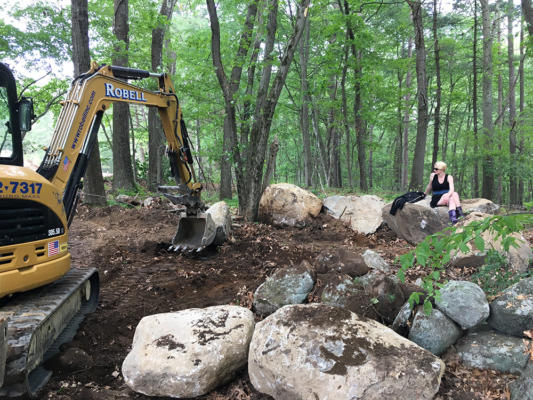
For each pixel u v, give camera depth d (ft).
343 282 14.35
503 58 84.74
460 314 11.93
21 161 14.53
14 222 12.41
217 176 100.48
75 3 36.94
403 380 9.23
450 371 11.10
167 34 59.88
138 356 11.29
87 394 11.03
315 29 70.90
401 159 106.01
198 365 10.84
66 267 14.94
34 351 11.60
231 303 17.52
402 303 13.98
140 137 82.02
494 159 54.44
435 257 7.09
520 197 76.89
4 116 14.03
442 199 27.58
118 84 20.12
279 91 33.14
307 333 10.53
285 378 9.93
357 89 59.41
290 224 33.40
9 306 12.71
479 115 100.27
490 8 74.18
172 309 17.40
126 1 50.85
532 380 9.10
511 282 15.11
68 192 17.42
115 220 37.52
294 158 125.49
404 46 99.45
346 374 9.40
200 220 25.96
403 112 92.07
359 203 33.32
